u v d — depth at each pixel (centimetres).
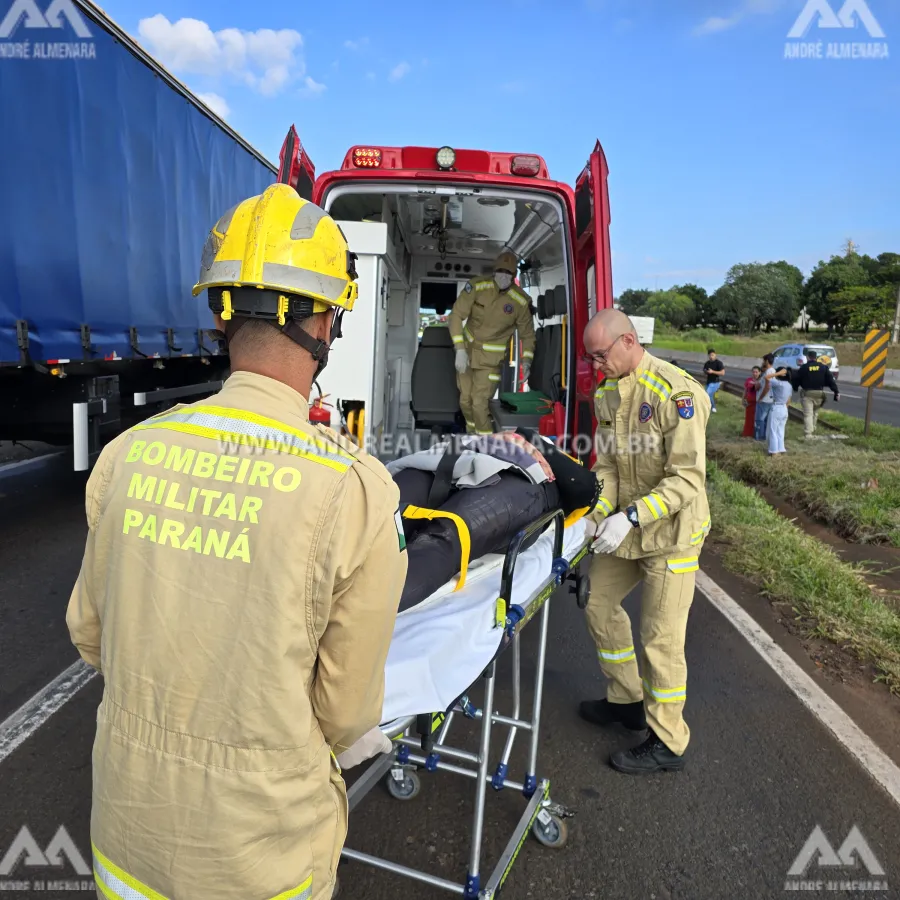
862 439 1165
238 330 114
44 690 319
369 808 256
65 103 461
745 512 655
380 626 105
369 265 405
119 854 108
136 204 554
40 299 447
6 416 496
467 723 316
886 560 559
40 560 477
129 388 617
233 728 100
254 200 117
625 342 264
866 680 360
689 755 291
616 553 278
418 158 414
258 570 99
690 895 218
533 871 226
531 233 529
